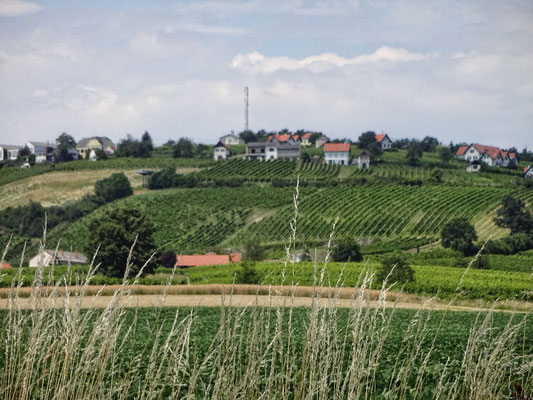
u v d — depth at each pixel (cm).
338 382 522
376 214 10238
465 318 2397
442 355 1284
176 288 3822
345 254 7181
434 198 10944
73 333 468
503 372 605
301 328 1730
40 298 482
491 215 9969
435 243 8525
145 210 11038
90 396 469
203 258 7388
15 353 489
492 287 4172
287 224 9894
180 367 491
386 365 1123
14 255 6831
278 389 532
